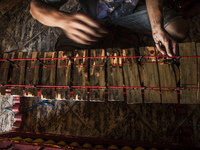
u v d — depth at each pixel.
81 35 2.09
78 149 1.62
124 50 1.86
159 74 1.73
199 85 1.66
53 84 1.92
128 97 1.75
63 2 2.16
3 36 3.47
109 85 1.79
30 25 3.42
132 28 2.42
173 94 1.69
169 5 2.30
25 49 3.30
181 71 1.70
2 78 2.02
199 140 2.34
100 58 1.87
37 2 1.92
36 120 2.81
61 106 2.81
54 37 3.24
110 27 2.58
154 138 2.42
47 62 1.98
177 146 2.02
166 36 1.60
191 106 2.48
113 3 2.04
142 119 2.52
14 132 2.29
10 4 3.52
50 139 2.18
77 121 2.68
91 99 1.81
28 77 2.00
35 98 2.94
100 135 2.55
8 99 3.07
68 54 1.95
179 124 2.43
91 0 2.17
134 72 1.78
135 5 2.03
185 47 1.72
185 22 1.92
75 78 1.88
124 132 2.51
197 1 2.48
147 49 1.81
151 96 1.71
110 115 2.61
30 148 1.69
